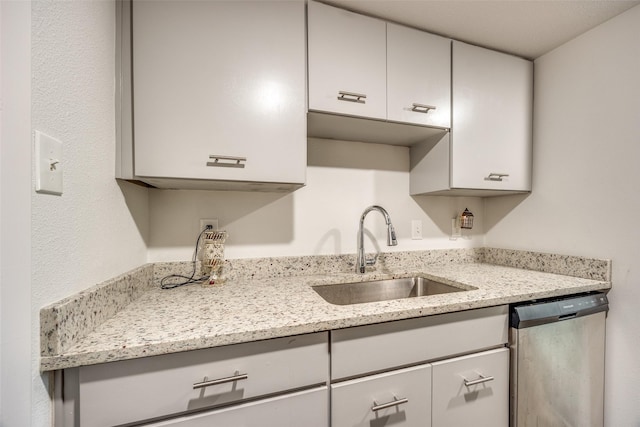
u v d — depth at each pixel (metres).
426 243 1.70
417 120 1.27
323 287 1.31
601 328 1.21
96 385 0.62
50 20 0.61
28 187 0.54
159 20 0.91
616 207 1.21
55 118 0.62
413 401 0.91
